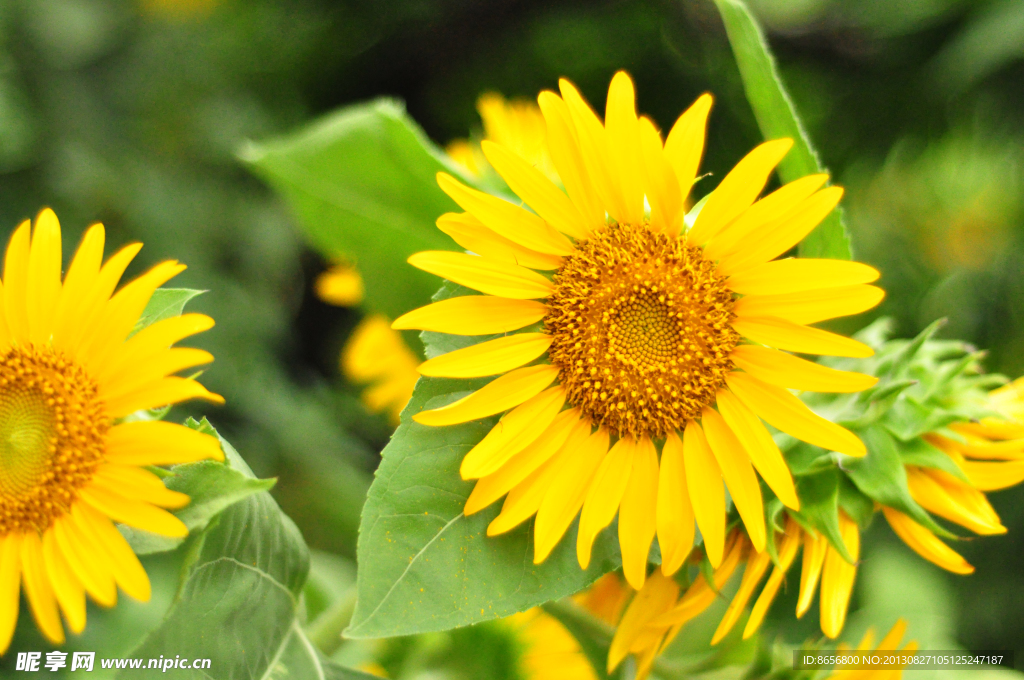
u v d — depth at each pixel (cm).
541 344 120
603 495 119
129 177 198
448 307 119
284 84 245
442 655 132
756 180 119
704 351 120
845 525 120
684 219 120
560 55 242
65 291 117
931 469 120
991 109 182
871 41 195
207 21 229
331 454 212
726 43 224
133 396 116
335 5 239
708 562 119
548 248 120
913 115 191
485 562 117
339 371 256
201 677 117
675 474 120
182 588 115
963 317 201
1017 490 175
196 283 197
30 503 116
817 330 119
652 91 233
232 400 198
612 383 120
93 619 143
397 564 117
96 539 115
